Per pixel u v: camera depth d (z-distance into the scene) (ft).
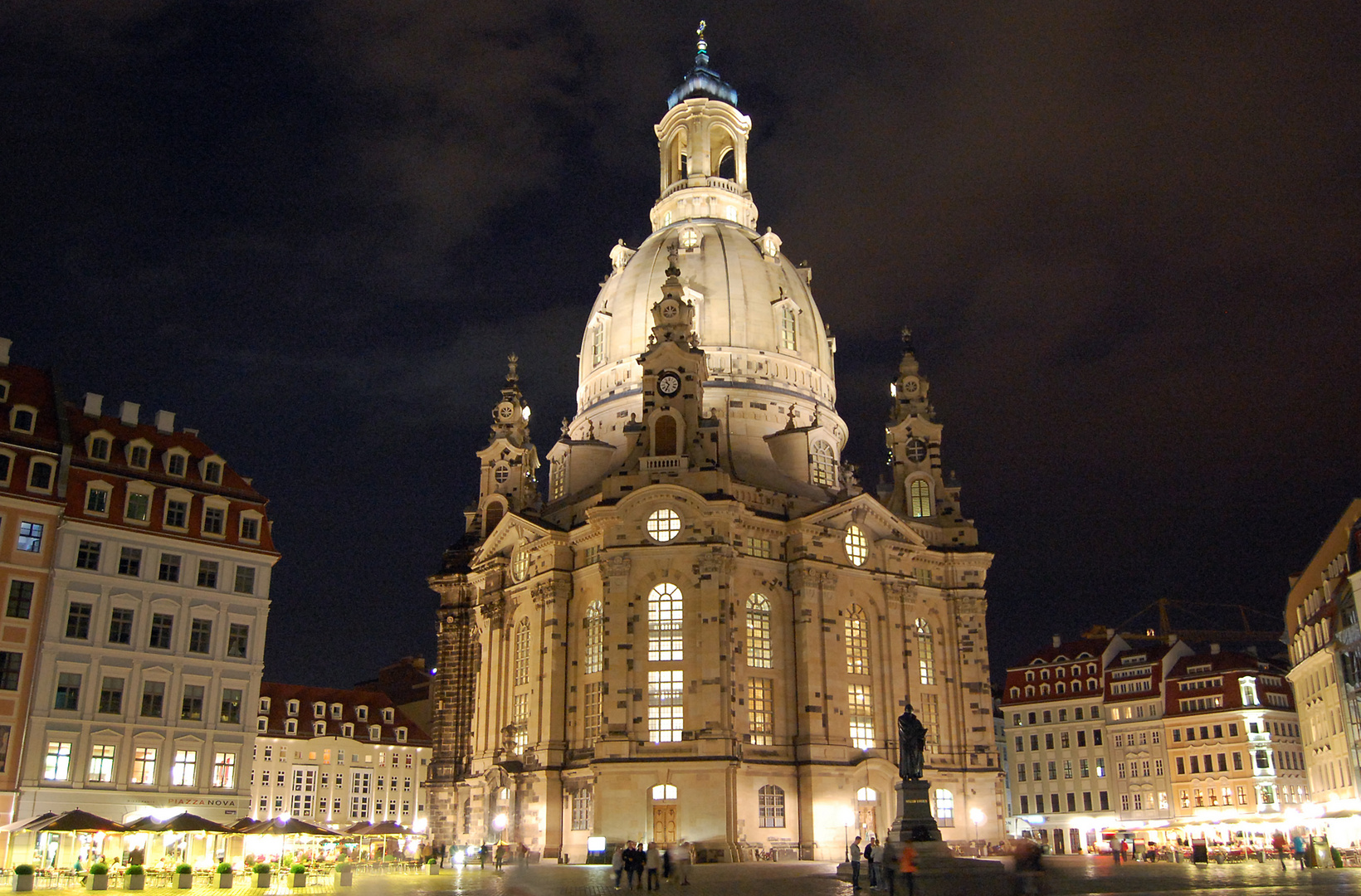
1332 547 341.82
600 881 225.97
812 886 200.85
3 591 250.78
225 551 284.00
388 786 465.47
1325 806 325.83
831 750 319.88
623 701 308.40
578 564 342.85
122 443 279.49
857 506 351.87
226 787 271.69
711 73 478.18
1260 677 450.30
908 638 355.77
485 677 371.15
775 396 381.81
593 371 406.41
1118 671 489.67
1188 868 257.75
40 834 242.78
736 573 324.39
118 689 260.62
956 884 172.76
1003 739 559.79
